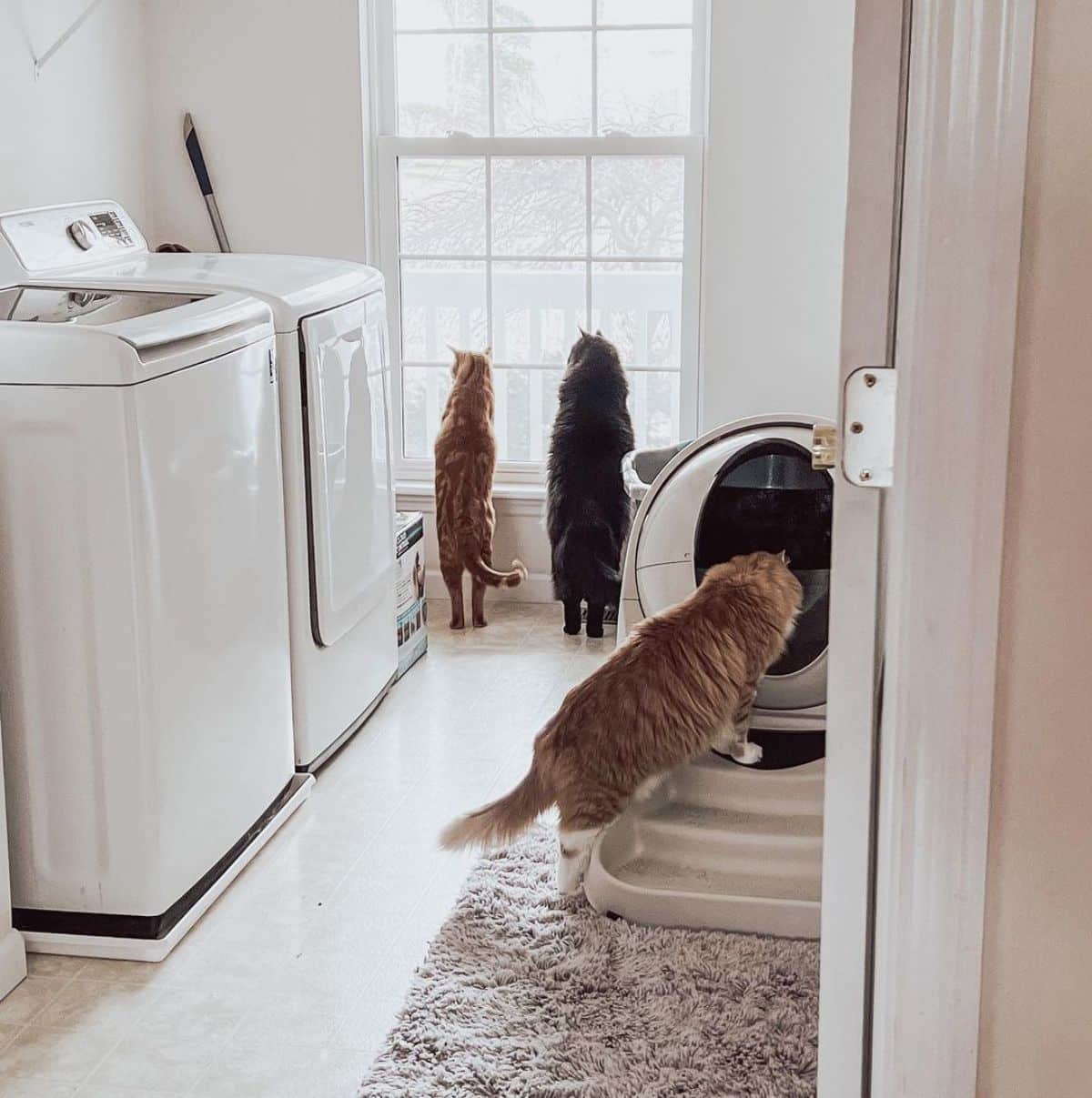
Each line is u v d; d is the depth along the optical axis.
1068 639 1.03
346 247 4.06
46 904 2.35
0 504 2.23
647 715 2.30
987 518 1.01
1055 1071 1.09
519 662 3.71
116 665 2.25
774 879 2.40
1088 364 0.99
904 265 1.02
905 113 1.01
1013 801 1.06
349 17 3.91
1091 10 0.95
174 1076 1.99
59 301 2.75
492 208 4.10
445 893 2.51
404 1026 2.05
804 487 2.52
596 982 2.16
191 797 2.42
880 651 1.11
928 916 1.07
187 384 2.36
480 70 4.04
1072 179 0.97
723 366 3.92
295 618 2.90
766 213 3.82
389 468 3.40
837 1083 1.17
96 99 3.73
